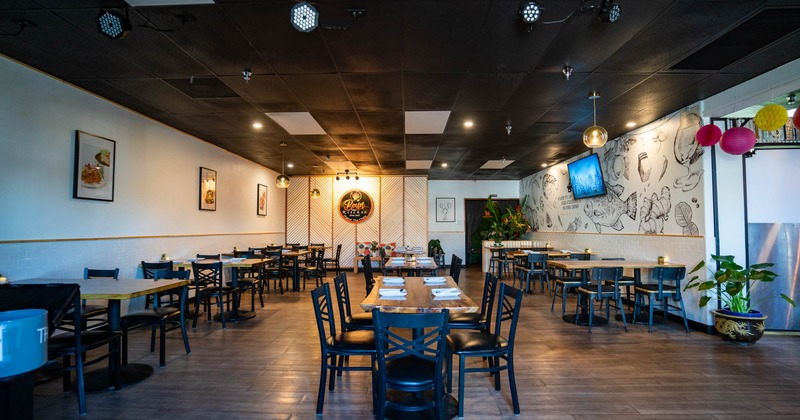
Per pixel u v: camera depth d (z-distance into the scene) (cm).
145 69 405
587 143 469
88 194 467
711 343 457
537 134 688
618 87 458
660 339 473
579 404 298
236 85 448
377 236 1191
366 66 396
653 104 523
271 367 379
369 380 348
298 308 653
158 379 349
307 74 417
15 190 384
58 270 428
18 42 348
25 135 394
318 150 827
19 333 186
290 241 1194
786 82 397
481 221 1373
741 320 443
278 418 279
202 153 727
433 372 246
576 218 892
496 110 544
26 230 395
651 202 613
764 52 370
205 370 370
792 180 502
